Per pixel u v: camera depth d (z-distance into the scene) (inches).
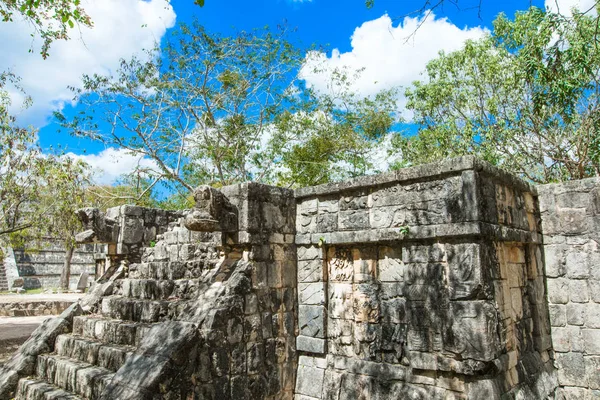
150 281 315.3
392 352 253.0
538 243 299.3
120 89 672.4
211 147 711.7
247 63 725.9
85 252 1385.3
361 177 269.1
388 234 252.8
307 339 284.7
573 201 299.1
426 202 242.4
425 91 619.2
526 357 260.1
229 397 245.3
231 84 722.8
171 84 690.2
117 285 356.5
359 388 259.3
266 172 752.3
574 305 292.0
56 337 320.8
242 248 278.1
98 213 368.8
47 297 888.3
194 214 263.1
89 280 1119.0
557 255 301.4
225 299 253.1
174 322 247.1
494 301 226.5
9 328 584.4
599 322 281.6
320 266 286.2
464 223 223.9
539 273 297.6
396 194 255.8
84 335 314.3
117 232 379.2
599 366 278.5
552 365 291.6
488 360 213.3
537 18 297.7
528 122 564.4
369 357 261.7
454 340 224.2
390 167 719.7
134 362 232.7
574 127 513.7
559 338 294.7
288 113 737.6
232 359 250.1
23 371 302.7
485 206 230.5
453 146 588.7
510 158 556.1
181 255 349.1
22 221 648.4
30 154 558.3
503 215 252.7
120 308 313.4
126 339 279.7
